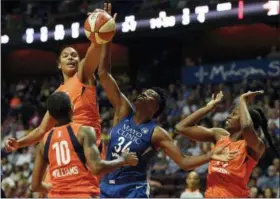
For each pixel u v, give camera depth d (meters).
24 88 20.34
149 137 5.19
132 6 16.89
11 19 17.83
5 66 22.27
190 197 8.57
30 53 22.03
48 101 4.75
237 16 13.23
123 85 18.88
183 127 5.72
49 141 4.70
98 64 5.58
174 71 20.22
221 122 14.02
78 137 4.59
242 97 5.61
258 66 17.16
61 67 6.08
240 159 5.55
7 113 19.03
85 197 4.54
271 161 12.89
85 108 5.58
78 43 15.54
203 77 18.19
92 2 16.69
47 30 15.98
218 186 5.58
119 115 5.50
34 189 4.95
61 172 4.61
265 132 6.01
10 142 5.69
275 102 14.85
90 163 4.49
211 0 14.05
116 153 5.25
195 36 19.80
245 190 5.59
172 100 16.47
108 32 5.21
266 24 18.14
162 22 14.39
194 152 12.62
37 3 19.39
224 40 19.62
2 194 7.95
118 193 5.14
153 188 10.96
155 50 20.88
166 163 13.31
